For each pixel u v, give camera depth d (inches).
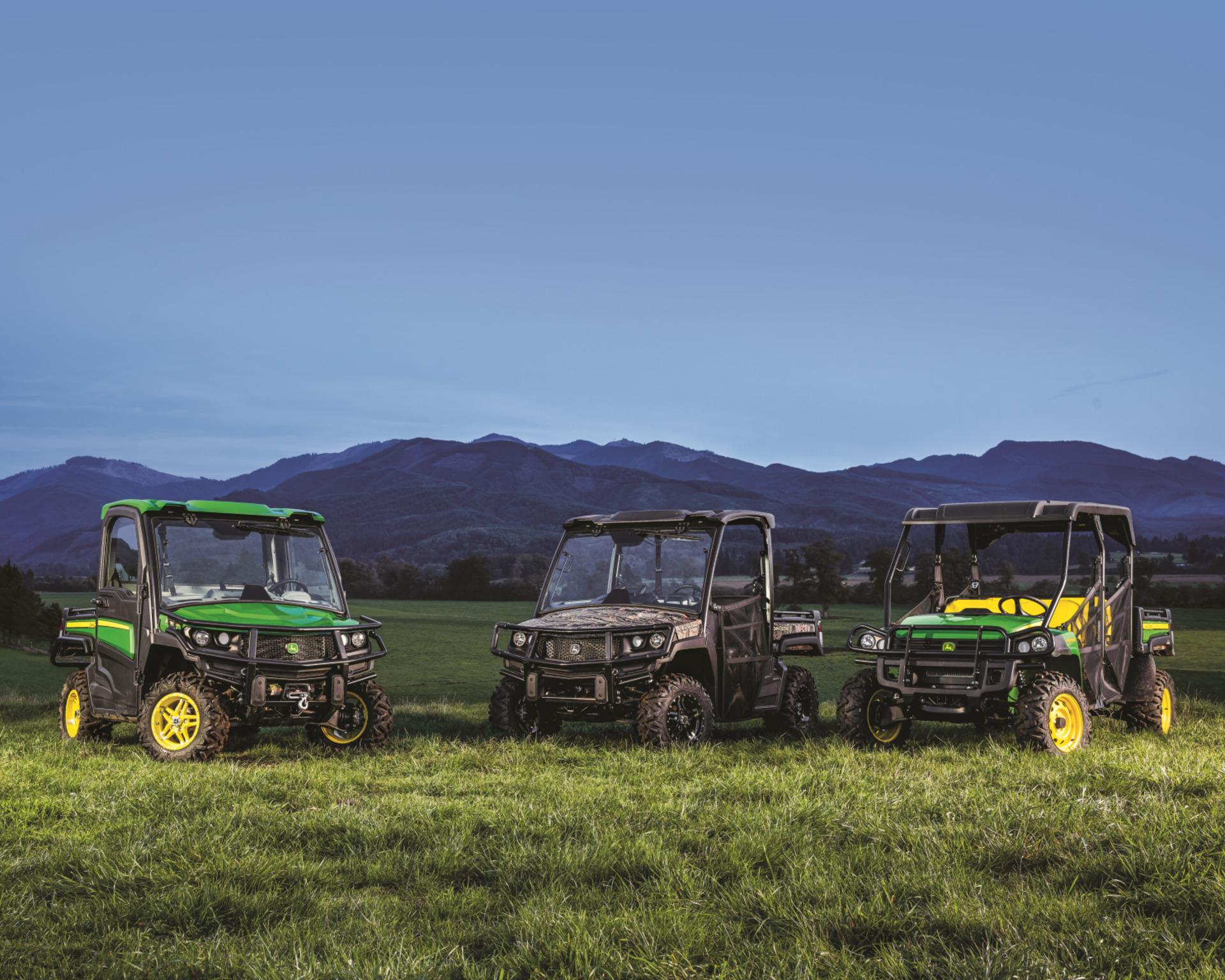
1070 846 214.4
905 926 175.0
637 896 194.1
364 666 389.4
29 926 181.5
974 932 170.6
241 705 364.5
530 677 394.6
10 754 361.4
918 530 427.8
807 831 233.5
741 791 283.0
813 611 476.4
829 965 160.7
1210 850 200.5
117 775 313.7
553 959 164.4
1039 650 362.9
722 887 199.6
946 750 359.6
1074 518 401.7
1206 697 972.6
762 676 434.9
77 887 202.7
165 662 385.7
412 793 295.9
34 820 257.0
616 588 430.0
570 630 392.5
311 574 412.8
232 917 188.4
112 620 399.5
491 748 376.5
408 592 6884.8
